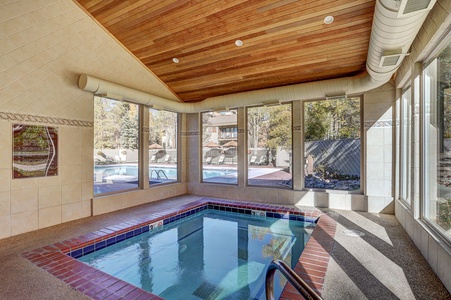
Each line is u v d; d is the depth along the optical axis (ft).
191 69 17.21
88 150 14.96
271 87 17.75
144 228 13.79
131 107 18.06
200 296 8.66
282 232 14.71
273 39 13.05
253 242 13.42
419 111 9.95
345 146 16.65
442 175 8.34
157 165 20.12
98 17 13.99
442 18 7.07
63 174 13.75
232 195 20.20
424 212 9.92
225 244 13.23
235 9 11.45
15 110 11.85
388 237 11.18
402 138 14.06
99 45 14.88
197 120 22.09
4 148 11.54
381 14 7.20
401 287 7.29
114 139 16.83
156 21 13.25
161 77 18.92
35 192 12.60
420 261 8.88
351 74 15.29
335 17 11.03
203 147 22.17
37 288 7.30
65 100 13.73
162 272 10.36
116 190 16.94
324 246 10.18
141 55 16.70
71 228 12.73
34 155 12.57
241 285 9.33
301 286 3.57
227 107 19.30
